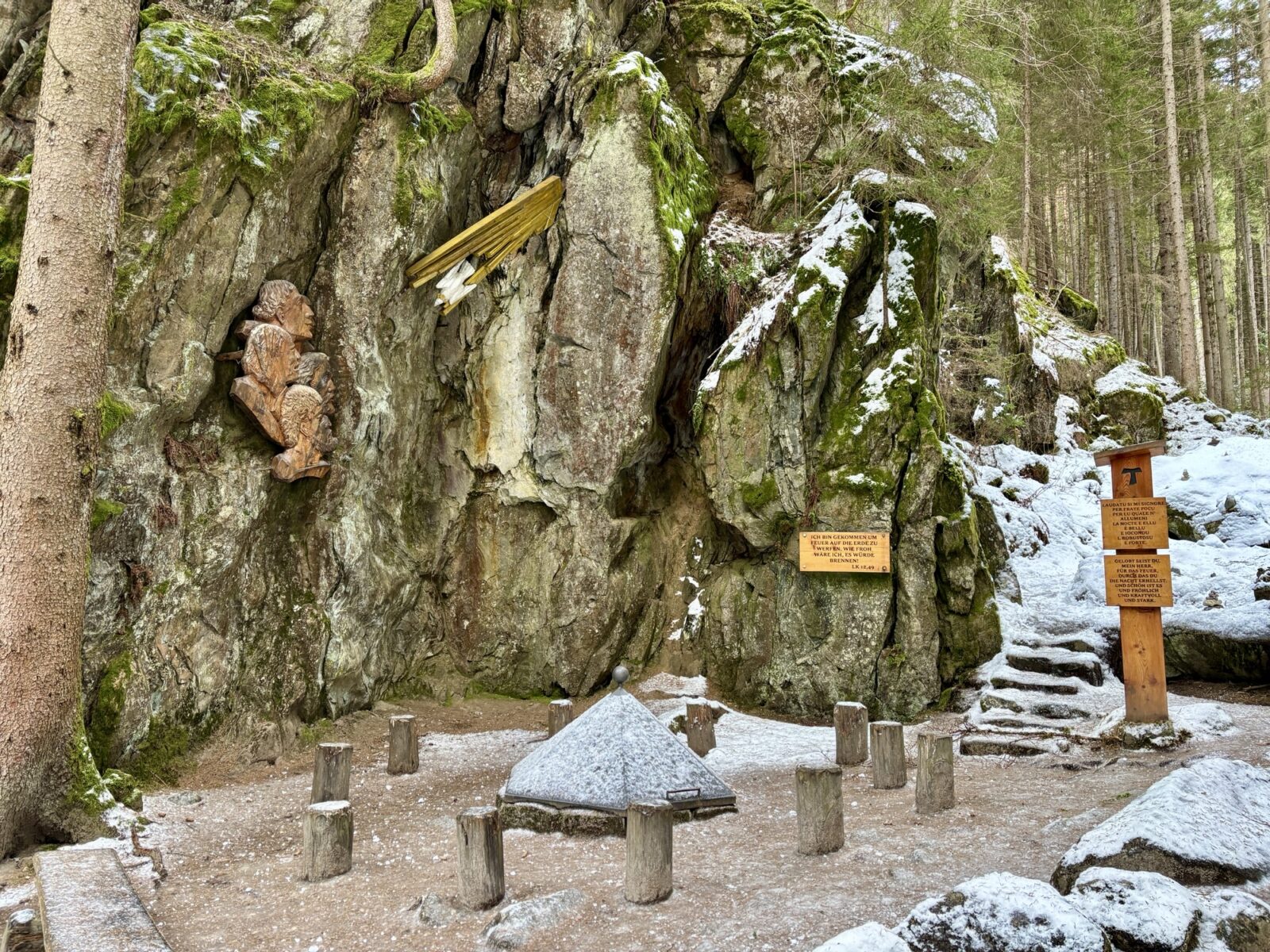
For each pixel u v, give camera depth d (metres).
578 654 12.01
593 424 11.96
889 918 4.71
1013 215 18.34
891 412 11.55
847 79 13.83
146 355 8.62
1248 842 5.04
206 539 9.04
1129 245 29.02
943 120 12.91
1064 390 19.52
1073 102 20.98
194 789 8.27
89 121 6.92
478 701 11.87
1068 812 6.49
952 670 11.34
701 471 12.49
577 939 4.71
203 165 8.78
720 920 4.85
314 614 10.16
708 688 12.09
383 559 11.21
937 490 11.85
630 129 11.97
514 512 12.43
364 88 10.41
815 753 9.43
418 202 10.85
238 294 9.45
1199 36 24.38
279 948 4.89
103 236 6.99
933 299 12.59
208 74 8.98
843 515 11.45
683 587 12.80
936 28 12.30
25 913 4.98
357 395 10.60
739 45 14.26
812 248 12.49
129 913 4.84
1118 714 8.85
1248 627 10.62
